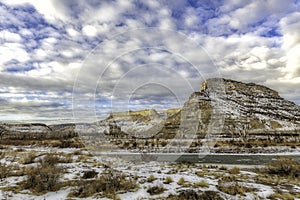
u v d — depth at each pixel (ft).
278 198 20.15
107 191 21.15
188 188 22.63
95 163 38.32
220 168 41.04
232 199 19.15
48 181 22.57
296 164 36.55
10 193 20.35
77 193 20.39
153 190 21.59
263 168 39.34
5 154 52.19
